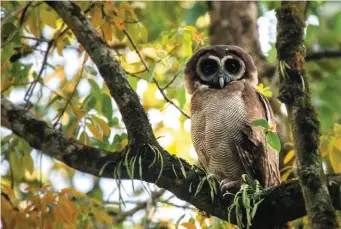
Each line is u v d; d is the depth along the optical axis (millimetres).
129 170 9141
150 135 9219
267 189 8664
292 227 10047
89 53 9977
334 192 7910
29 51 12680
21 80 12289
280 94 8461
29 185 11797
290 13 8914
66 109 12273
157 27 16328
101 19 11258
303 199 8398
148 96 14930
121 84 9555
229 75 11828
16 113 10141
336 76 14172
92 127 11586
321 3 13812
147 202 14000
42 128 9930
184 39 12086
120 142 11758
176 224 9836
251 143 10805
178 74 12109
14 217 10539
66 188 10859
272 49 13508
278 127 12844
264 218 8672
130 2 16062
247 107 10945
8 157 12250
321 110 13359
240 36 14109
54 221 10633
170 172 9094
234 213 8906
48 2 10414
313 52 14023
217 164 11094
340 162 11023
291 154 10789
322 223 7547
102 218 11516
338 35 14375
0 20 11820
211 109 11016
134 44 11438
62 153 9602
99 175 9336
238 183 9875
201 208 9109
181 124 14578
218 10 14430
